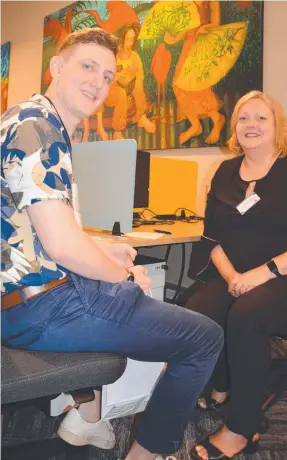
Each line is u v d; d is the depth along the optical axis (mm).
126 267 1137
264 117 1585
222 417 1571
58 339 917
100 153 1787
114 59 1070
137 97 3312
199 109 2842
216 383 1604
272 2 2467
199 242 1750
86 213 1876
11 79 4863
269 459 1327
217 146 2762
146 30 3213
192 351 1031
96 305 931
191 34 2877
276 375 1643
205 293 1599
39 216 845
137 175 2432
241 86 2604
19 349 935
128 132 3416
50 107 938
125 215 1742
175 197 2797
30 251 899
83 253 886
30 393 833
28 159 840
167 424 1074
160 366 1314
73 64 1016
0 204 888
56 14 4094
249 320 1304
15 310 912
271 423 1548
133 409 1328
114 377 925
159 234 1870
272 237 1534
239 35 2594
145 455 1117
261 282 1438
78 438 1254
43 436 1424
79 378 880
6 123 890
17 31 4699
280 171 1573
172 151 3109
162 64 3092
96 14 3674
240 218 1589
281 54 2445
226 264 1605
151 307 1001
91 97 1031
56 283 927
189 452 1333
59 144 888
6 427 1486
